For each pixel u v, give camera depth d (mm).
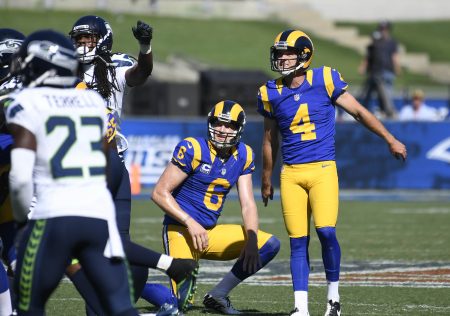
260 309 24484
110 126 19875
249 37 133750
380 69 74000
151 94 79812
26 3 134625
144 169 63094
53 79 16781
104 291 16234
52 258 16078
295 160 23297
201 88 79875
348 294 26609
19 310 16328
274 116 23672
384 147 63094
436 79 127750
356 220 47344
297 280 22938
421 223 46000
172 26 135625
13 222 21031
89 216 16141
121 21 132375
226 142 22688
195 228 22391
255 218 23359
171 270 17625
